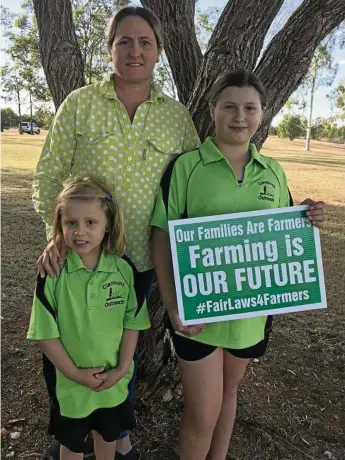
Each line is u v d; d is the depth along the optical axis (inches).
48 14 103.8
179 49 110.7
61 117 77.9
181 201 76.5
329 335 156.8
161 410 110.9
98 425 78.5
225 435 90.0
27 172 458.6
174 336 79.6
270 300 76.9
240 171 76.2
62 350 73.2
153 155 78.1
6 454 97.2
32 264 206.5
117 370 75.5
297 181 478.6
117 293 74.9
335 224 304.7
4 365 125.3
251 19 91.0
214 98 74.4
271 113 98.5
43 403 111.6
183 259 74.6
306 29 91.4
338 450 104.8
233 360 81.8
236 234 74.8
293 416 114.6
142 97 79.0
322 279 77.3
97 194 71.6
